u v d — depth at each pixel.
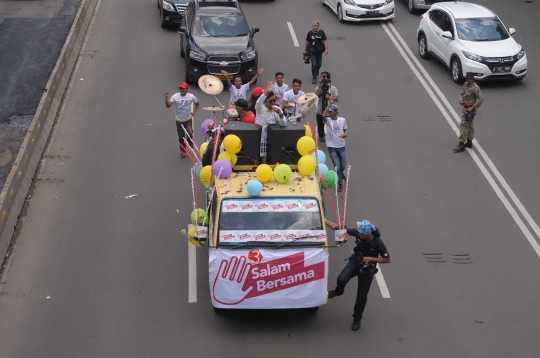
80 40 21.56
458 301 10.98
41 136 15.52
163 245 12.20
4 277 11.21
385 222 13.02
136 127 16.45
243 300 9.76
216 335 10.09
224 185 10.25
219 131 10.84
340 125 13.62
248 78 19.00
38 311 10.48
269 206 9.94
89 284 11.12
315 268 9.73
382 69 20.28
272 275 9.68
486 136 16.50
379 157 15.43
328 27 23.48
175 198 13.65
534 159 15.48
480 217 13.27
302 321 10.44
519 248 12.38
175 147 15.62
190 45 18.89
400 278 11.48
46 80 18.20
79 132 16.14
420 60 21.09
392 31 23.34
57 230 12.49
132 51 21.08
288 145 10.59
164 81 19.03
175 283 11.23
